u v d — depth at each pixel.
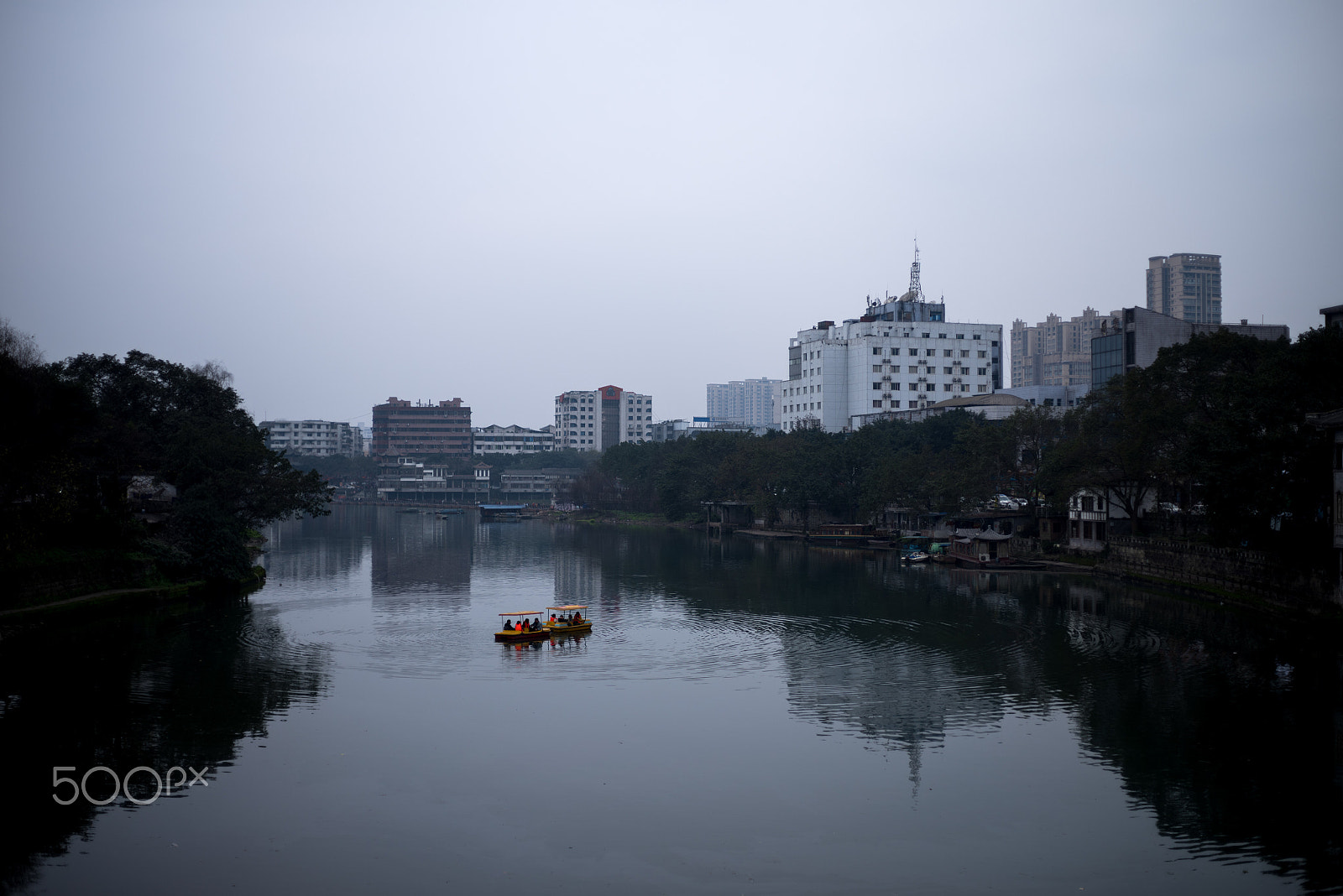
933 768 46.88
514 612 87.56
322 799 43.03
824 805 42.56
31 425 81.06
